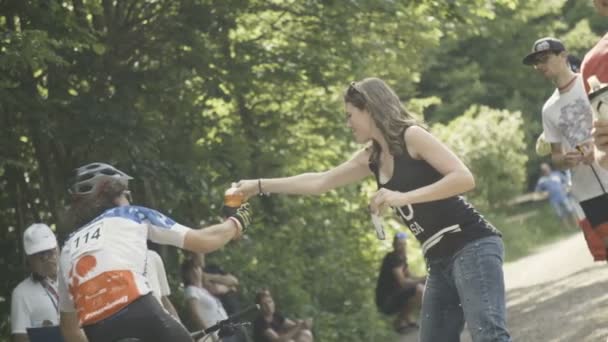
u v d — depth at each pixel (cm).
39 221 1573
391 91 686
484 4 2066
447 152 665
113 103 1553
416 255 2675
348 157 2241
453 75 5038
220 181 1855
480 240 680
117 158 1504
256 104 1994
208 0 1703
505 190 4197
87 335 627
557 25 5119
